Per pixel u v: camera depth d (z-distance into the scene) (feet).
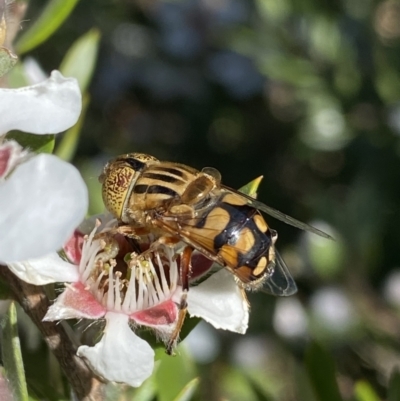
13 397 0.22
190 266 0.24
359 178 0.51
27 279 0.22
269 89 0.62
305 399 0.32
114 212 0.24
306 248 0.45
